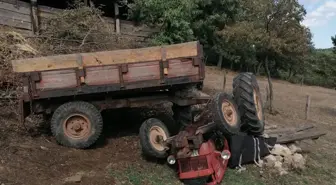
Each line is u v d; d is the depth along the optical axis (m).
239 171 6.20
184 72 6.21
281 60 24.56
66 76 5.91
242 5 19.45
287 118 11.43
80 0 11.81
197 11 17.75
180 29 12.43
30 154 5.48
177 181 5.57
